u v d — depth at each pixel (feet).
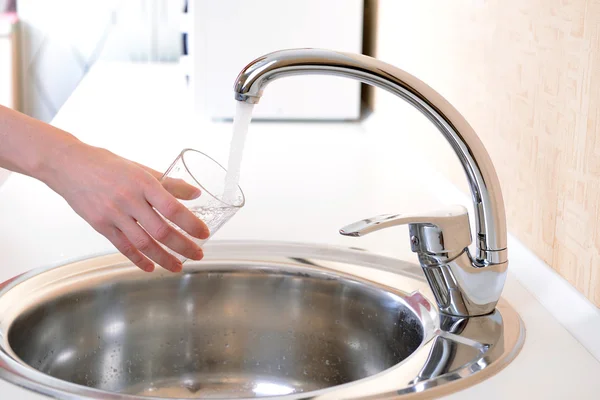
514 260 3.05
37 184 4.41
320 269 3.25
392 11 5.67
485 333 2.44
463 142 2.39
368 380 2.14
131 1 12.57
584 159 2.50
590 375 2.15
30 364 2.82
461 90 4.01
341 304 3.21
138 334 3.27
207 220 2.56
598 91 2.39
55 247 3.36
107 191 2.33
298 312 3.31
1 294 2.87
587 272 2.48
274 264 3.30
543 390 2.06
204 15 6.05
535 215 2.96
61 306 3.00
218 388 3.34
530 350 2.32
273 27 6.11
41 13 12.93
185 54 7.88
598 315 2.38
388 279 3.13
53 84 13.24
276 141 5.64
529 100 3.01
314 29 6.14
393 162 5.03
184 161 2.58
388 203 4.05
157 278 3.26
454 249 2.51
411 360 2.27
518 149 3.15
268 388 3.34
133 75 8.77
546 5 2.82
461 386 2.09
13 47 12.74
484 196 2.46
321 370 3.29
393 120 5.62
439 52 4.42
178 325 3.34
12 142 2.43
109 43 12.76
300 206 4.00
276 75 2.31
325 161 5.03
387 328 3.04
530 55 3.00
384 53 6.00
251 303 3.35
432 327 2.60
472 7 3.77
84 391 2.06
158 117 6.31
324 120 6.52
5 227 3.61
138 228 2.39
